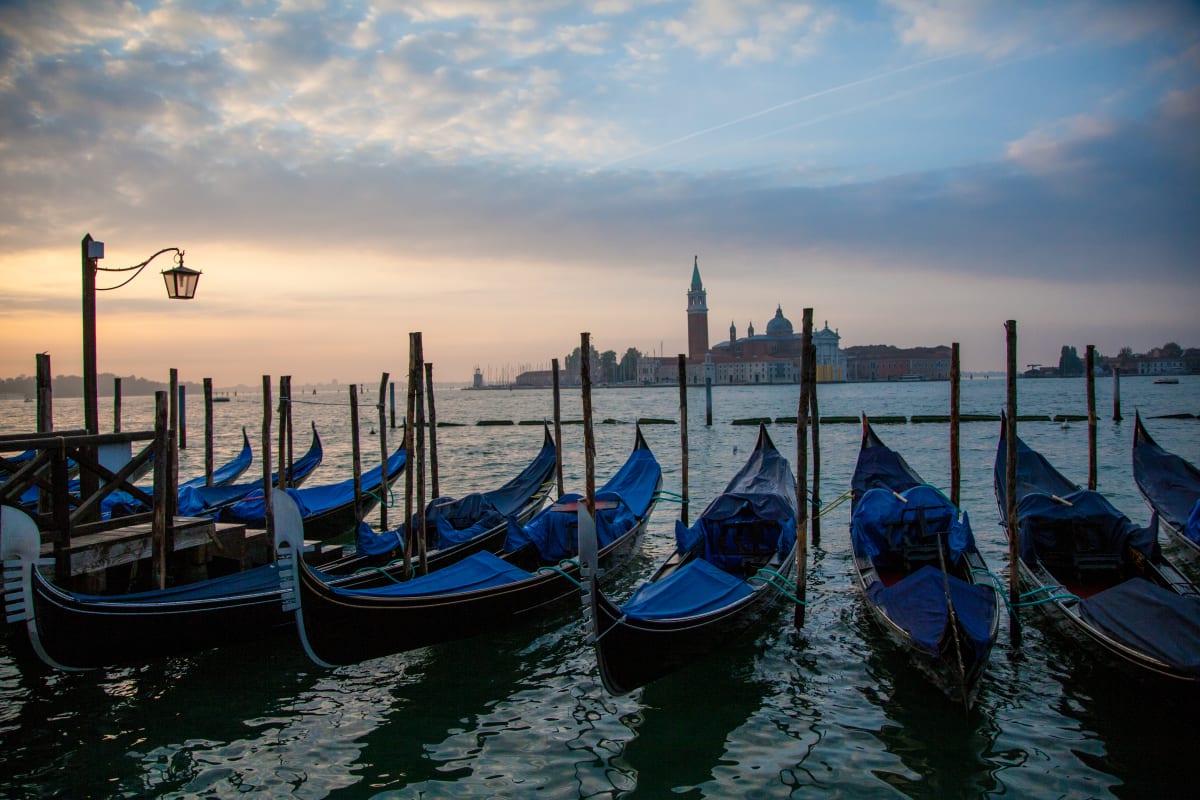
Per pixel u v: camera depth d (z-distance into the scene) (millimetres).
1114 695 8211
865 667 9109
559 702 8469
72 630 8148
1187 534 12289
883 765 6996
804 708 8133
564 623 10977
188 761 7320
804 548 10164
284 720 8117
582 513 7773
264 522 13484
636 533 14203
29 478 9039
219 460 35406
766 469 16031
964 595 8969
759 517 11664
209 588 9211
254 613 9383
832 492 21422
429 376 14875
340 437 49219
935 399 90812
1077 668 8859
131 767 7227
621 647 7996
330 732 7848
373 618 8891
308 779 6988
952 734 7496
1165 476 14945
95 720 8141
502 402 124688
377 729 7906
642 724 7910
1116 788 6578
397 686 8945
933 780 6742
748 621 9875
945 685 7852
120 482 10336
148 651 8711
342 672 9328
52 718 8180
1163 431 38750
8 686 8922
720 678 8922
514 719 8086
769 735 7598
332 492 17219
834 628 10367
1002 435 14836
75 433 11156
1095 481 15703
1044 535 10812
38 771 7168
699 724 7867
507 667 9453
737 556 11461
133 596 8688
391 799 6656
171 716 8227
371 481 18453
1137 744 7250
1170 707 7398
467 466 31781
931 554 10734
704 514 11812
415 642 9328
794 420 49250
